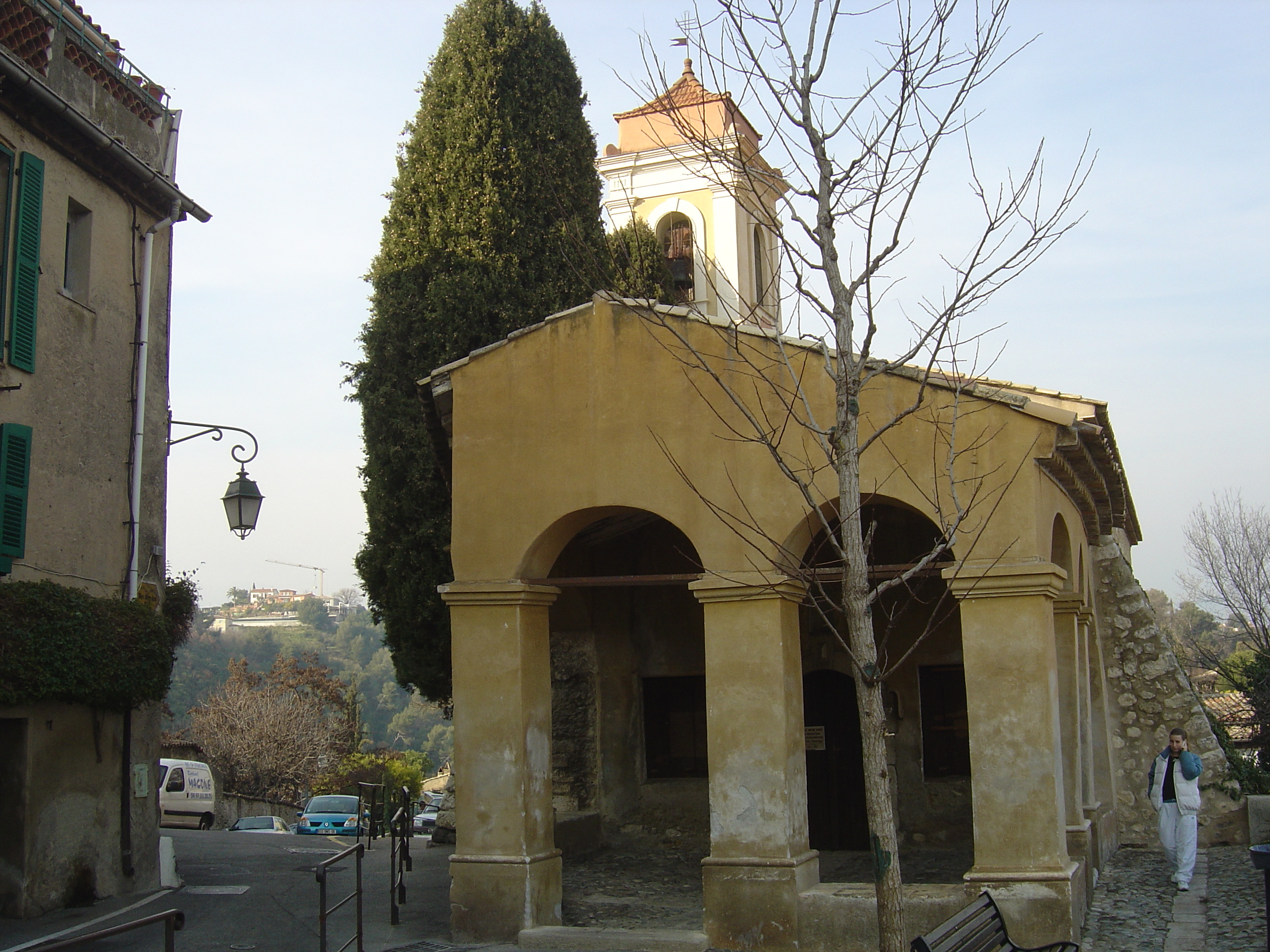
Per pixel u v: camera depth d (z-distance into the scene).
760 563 10.33
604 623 15.51
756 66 7.86
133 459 13.51
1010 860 9.38
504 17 17.86
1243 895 11.63
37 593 11.29
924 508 9.95
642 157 25.92
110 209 13.44
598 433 11.00
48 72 12.46
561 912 10.94
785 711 10.12
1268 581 32.09
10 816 11.37
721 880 9.99
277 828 31.52
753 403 10.59
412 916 11.82
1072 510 11.91
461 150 17.12
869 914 9.59
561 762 15.30
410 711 110.00
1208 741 15.34
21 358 11.54
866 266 7.48
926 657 14.20
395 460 16.05
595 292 11.18
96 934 5.86
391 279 16.98
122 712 12.96
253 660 112.50
